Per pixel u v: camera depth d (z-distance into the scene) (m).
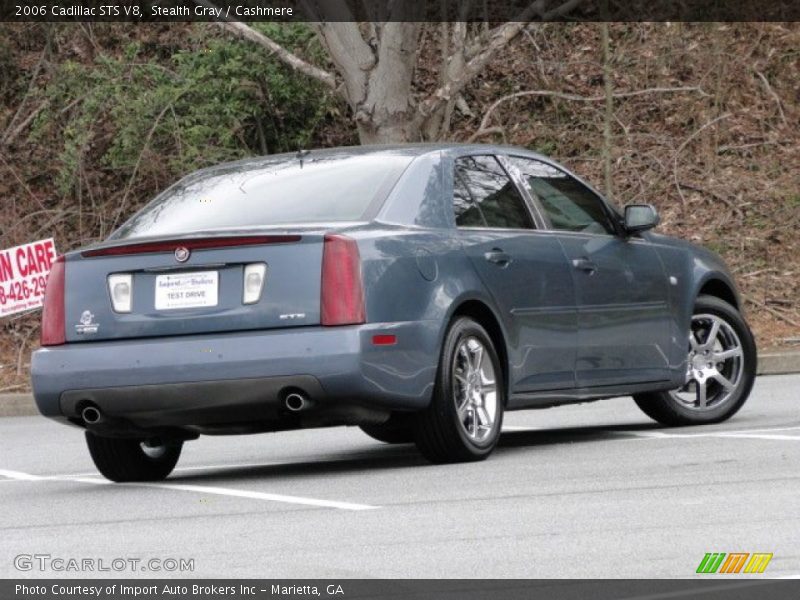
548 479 25.34
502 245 29.11
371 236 26.72
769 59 74.69
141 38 71.75
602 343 31.05
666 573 17.16
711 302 34.25
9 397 49.84
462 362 27.98
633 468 26.33
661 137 70.94
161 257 27.14
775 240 65.19
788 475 24.42
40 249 54.47
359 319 26.14
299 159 29.83
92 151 67.88
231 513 23.19
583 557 18.20
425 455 28.06
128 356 26.94
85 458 34.66
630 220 32.12
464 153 29.78
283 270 26.44
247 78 64.69
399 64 55.97
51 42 71.94
